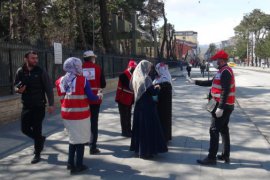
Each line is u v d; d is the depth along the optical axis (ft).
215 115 22.82
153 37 208.03
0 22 85.97
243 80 125.70
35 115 23.86
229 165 23.31
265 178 20.88
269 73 200.03
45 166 23.40
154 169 22.57
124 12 153.99
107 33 100.42
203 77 143.13
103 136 31.58
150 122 24.62
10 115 37.68
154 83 27.32
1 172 22.35
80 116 21.74
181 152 26.30
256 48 391.65
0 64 37.55
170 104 27.99
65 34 102.53
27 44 42.34
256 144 28.71
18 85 23.35
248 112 45.83
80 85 21.70
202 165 23.31
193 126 35.94
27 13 75.31
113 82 79.92
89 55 26.63
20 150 27.30
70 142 21.93
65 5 95.45
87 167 22.63
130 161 24.22
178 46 383.45
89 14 119.85
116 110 47.62
